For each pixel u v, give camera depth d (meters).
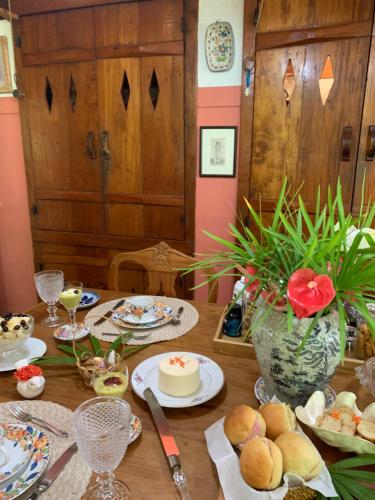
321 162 2.11
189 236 2.44
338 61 1.96
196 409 0.83
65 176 2.60
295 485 0.58
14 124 2.65
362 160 2.03
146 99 2.30
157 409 0.80
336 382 0.92
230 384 0.92
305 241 0.82
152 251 1.70
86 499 0.61
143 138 2.37
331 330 0.76
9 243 2.91
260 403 0.84
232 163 2.27
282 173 2.18
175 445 0.71
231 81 2.17
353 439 0.65
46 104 2.51
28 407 0.83
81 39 2.33
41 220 2.74
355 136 2.02
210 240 2.41
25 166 2.66
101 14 2.26
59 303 1.42
